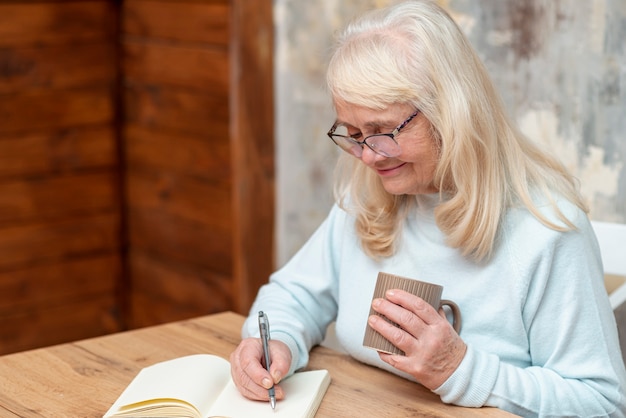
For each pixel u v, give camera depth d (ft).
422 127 4.85
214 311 11.52
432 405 4.92
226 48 10.67
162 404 4.81
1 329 11.74
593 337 4.98
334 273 5.98
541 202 5.12
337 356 5.73
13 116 11.41
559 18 7.70
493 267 5.11
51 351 5.70
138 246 12.63
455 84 4.83
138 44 11.91
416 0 5.03
